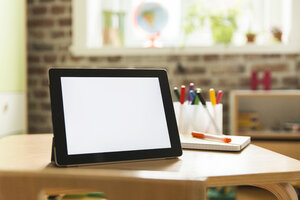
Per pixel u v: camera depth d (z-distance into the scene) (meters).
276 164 0.96
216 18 3.20
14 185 0.49
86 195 1.58
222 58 3.19
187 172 0.88
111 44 3.31
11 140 1.33
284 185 0.96
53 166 0.93
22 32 2.84
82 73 1.03
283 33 3.29
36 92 3.29
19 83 2.79
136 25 3.40
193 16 3.24
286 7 3.29
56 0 3.25
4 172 0.50
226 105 3.18
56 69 1.00
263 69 3.17
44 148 1.17
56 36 3.26
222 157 1.05
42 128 3.29
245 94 2.80
